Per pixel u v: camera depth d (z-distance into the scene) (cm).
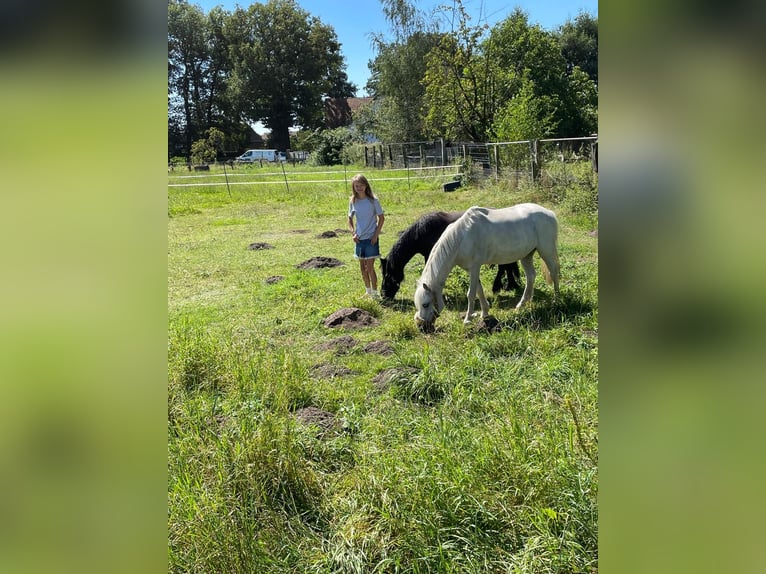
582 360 392
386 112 2906
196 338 447
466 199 1326
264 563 222
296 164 3562
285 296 664
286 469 271
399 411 355
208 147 3503
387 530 237
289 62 4359
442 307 528
